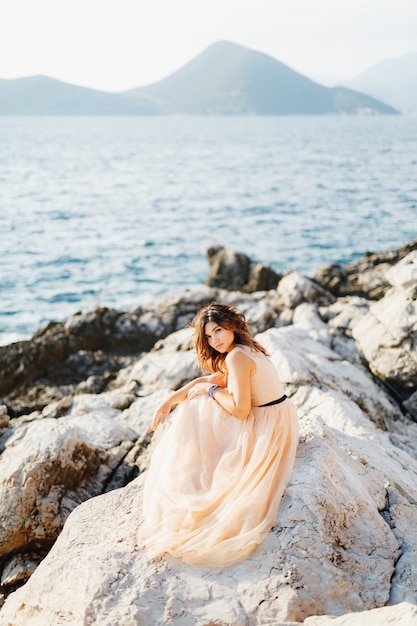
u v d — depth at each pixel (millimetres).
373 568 4219
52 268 30062
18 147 152000
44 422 8016
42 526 6215
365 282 19531
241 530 4188
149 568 4113
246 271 23672
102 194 62094
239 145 154625
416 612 3260
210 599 3855
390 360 9492
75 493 6633
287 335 9773
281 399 4770
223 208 51125
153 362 10633
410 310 9656
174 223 44125
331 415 7320
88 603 3896
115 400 9422
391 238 37281
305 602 3811
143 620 3752
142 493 5234
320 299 16234
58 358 14523
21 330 21406
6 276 28406
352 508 4570
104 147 152250
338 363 9367
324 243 36125
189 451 4680
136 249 34719
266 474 4441
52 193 62875
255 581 3922
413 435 8508
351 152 120875
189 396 4941
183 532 4242
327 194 58500
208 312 4816
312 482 4504
